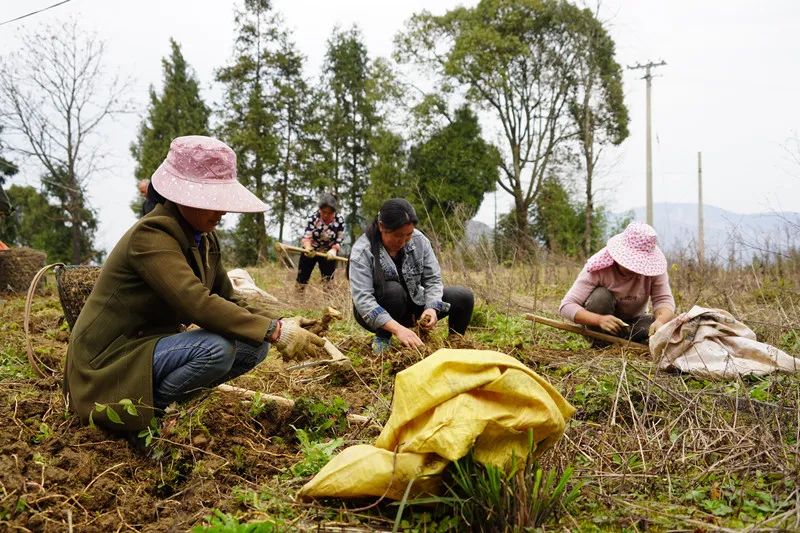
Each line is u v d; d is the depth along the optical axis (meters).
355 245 4.67
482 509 2.30
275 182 34.19
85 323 3.05
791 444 3.13
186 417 3.04
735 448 2.91
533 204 30.91
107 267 3.05
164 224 2.99
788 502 2.56
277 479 2.84
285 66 34.06
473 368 2.29
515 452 2.31
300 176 34.00
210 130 35.69
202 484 2.74
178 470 2.88
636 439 3.16
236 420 3.24
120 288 3.02
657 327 4.83
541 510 2.38
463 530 2.35
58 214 34.34
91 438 2.96
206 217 3.08
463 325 5.22
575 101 30.38
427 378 2.31
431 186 28.59
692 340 4.40
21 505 2.42
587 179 28.59
